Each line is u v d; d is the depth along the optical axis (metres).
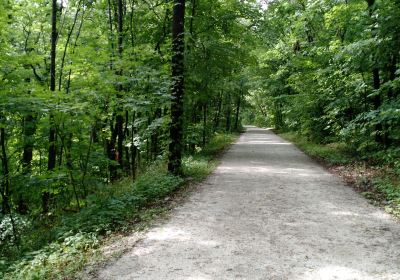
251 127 66.50
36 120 9.59
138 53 11.27
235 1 17.41
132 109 9.73
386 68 13.77
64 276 4.67
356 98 15.76
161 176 10.92
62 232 6.71
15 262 5.80
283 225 6.52
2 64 8.67
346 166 13.19
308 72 19.83
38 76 11.92
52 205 10.31
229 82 22.88
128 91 10.59
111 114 10.60
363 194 8.87
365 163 12.91
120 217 7.23
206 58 16.52
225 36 18.34
